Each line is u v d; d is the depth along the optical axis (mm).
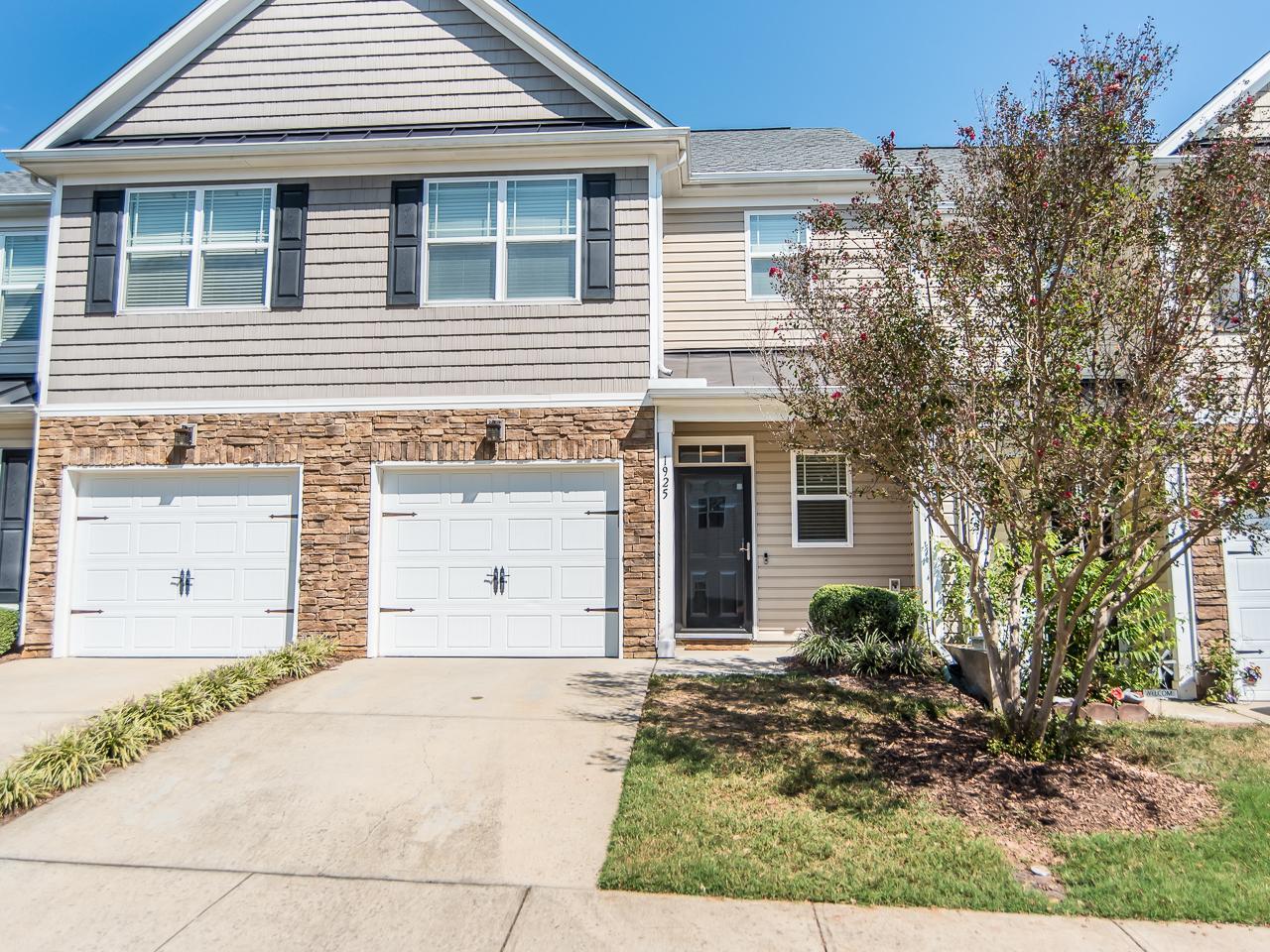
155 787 5008
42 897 3805
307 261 9266
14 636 9203
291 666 7609
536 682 7469
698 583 10227
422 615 8938
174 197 9453
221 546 9094
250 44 9914
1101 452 4664
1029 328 5039
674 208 10711
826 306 6035
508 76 9703
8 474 10164
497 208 9258
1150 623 7258
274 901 3785
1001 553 7395
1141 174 5160
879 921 3635
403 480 9109
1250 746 6043
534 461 8898
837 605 8344
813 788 4992
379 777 5168
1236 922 3652
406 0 9875
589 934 3518
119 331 9258
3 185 11711
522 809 4738
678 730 6043
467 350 9078
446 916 3658
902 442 5211
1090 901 3789
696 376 9289
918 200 5660
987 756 5516
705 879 3943
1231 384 4809
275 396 9133
